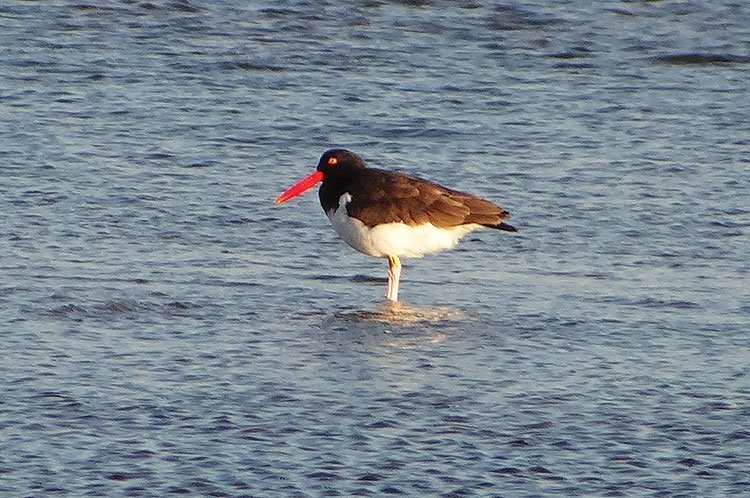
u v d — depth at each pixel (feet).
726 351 43.91
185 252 53.42
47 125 68.64
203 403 38.17
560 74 80.64
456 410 38.22
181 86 76.07
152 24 85.81
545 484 33.76
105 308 46.37
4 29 83.35
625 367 42.19
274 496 32.73
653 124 72.28
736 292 50.34
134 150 65.77
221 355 42.29
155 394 38.68
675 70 81.92
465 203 50.39
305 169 64.80
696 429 37.27
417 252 50.39
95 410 37.37
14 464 33.91
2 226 54.90
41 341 42.75
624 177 63.98
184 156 65.41
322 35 85.35
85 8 87.71
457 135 69.92
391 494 32.99
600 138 69.87
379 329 45.60
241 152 66.59
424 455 35.19
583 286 50.90
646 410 38.55
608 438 36.58
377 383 40.24
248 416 37.35
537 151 67.67
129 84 75.92
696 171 65.10
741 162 66.64
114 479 33.32
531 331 45.73
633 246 55.47
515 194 61.57
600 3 90.79
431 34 86.17
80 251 52.60
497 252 54.80
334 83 77.56
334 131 70.08
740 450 35.96
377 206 49.85
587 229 57.36
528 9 89.86
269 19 87.66
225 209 58.70
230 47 82.69
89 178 61.46
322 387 39.75
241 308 47.34
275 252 54.19
